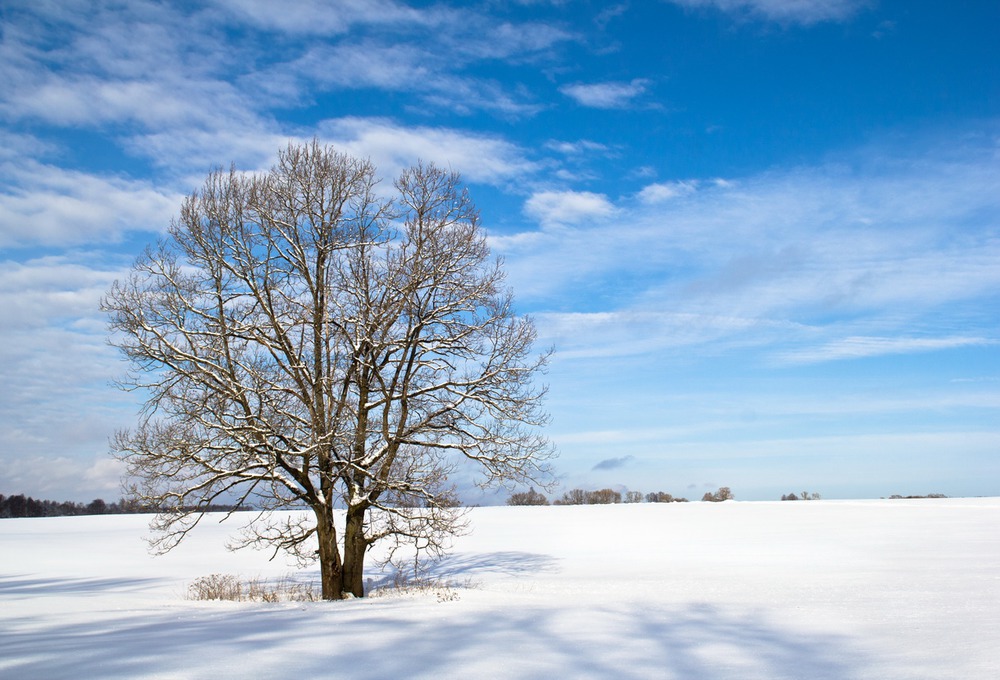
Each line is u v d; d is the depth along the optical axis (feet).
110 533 202.28
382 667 30.48
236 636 39.06
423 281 67.05
